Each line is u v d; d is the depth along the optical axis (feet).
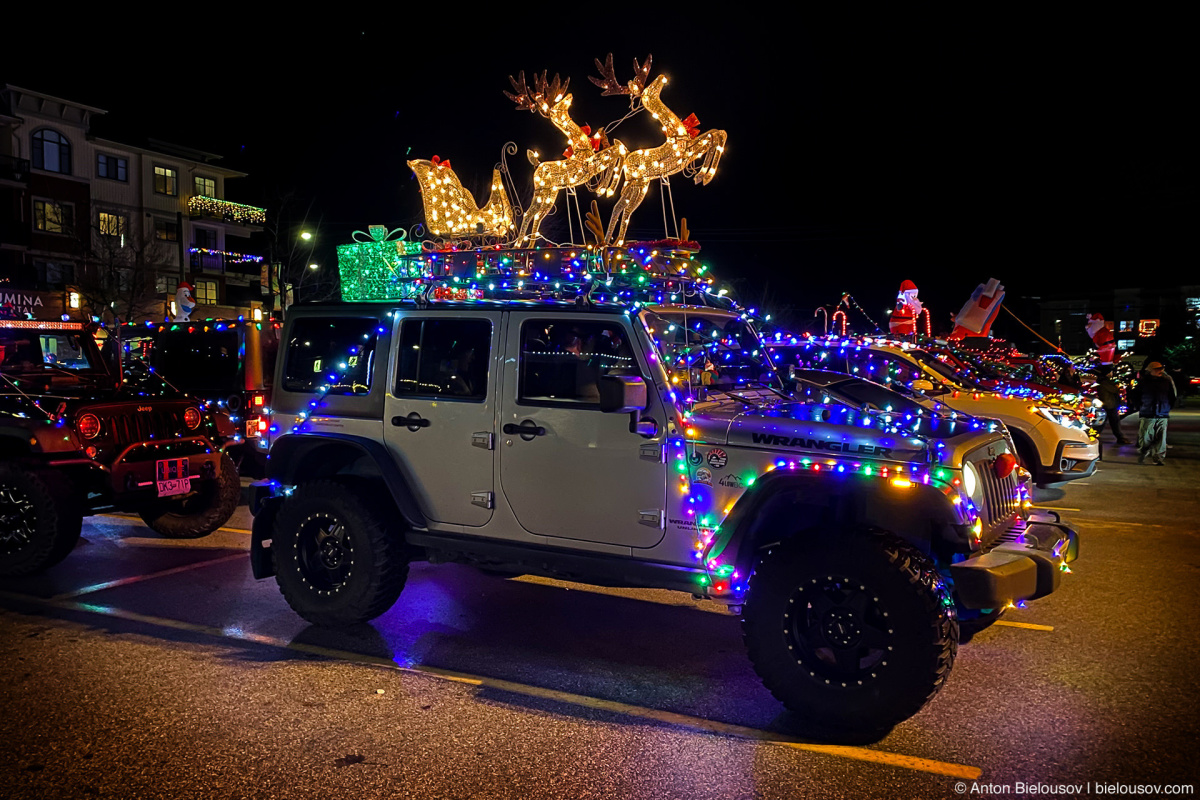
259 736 12.53
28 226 111.86
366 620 17.19
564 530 15.25
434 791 10.98
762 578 13.26
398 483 16.56
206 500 26.14
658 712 13.56
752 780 11.31
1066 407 33.88
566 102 19.31
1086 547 24.70
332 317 17.60
